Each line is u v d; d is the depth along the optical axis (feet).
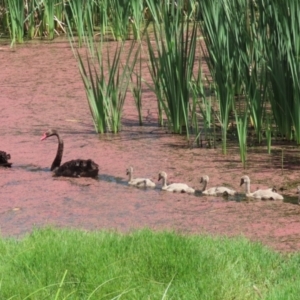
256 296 33.17
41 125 70.23
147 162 58.18
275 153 59.36
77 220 45.55
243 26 62.54
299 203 47.80
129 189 52.13
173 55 64.59
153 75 71.26
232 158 58.65
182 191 50.96
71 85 85.76
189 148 61.67
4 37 118.52
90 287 33.71
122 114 73.67
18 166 58.23
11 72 94.07
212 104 71.56
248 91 61.67
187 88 64.59
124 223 44.78
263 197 49.06
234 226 43.80
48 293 32.73
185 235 39.93
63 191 51.85
